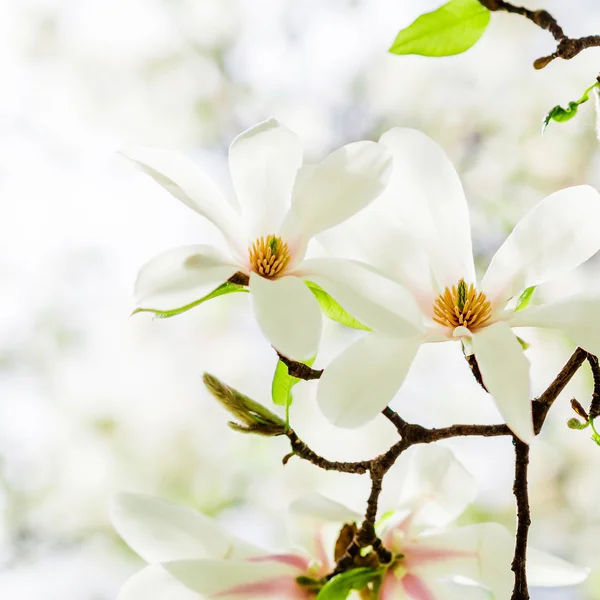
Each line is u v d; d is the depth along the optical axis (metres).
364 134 3.21
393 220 1.36
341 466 1.38
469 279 1.37
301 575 1.39
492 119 2.99
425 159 1.37
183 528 1.38
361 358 1.33
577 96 2.88
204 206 1.36
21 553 2.92
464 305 1.36
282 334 1.31
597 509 2.68
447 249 1.37
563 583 1.39
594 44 1.38
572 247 1.36
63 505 2.90
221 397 1.38
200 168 1.37
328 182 1.35
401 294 1.33
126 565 2.91
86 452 2.92
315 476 2.65
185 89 3.23
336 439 2.59
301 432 2.59
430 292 1.36
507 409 1.31
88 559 2.93
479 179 2.91
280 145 1.37
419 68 3.12
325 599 1.37
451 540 1.40
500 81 3.03
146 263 1.33
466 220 1.37
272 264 1.35
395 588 1.39
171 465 2.86
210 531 1.39
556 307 1.34
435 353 2.81
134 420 2.92
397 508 1.42
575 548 2.68
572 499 2.70
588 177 2.84
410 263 1.36
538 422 1.36
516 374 1.32
